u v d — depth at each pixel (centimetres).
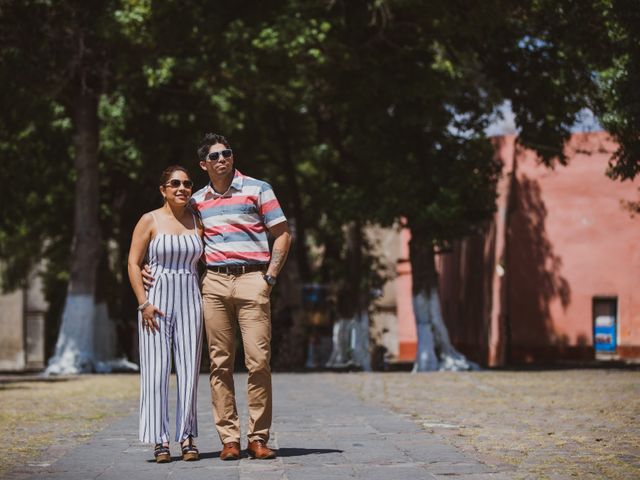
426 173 2316
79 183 2408
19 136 2823
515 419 969
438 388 1527
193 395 679
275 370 2784
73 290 2380
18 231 3195
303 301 3409
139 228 686
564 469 618
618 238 3141
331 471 614
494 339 3177
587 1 1856
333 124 2953
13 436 856
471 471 609
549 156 2338
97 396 1402
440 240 2280
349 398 1313
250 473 608
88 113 2419
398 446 742
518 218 3303
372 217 2294
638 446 740
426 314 2314
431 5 2100
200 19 2200
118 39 2184
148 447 755
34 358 4772
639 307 3106
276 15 2217
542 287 3253
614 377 1784
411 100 2230
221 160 679
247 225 682
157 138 2778
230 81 2398
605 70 1923
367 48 2256
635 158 1563
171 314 679
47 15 2270
